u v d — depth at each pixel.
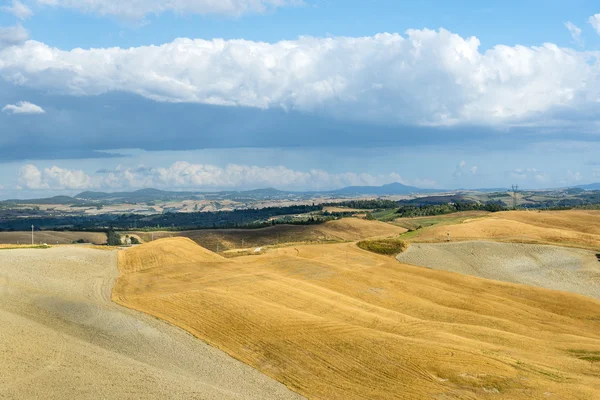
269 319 56.03
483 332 59.28
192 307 59.56
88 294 64.88
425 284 85.56
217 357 46.75
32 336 43.97
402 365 45.84
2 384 33.78
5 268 72.19
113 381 37.06
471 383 42.94
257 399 38.78
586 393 41.69
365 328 55.38
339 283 80.69
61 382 35.47
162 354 46.09
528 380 43.84
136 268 83.88
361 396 40.84
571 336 63.72
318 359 46.94
